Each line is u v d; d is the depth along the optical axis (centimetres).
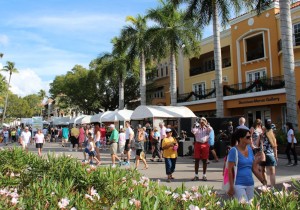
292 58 1777
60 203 321
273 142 793
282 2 1800
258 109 2762
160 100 4009
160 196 350
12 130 3650
